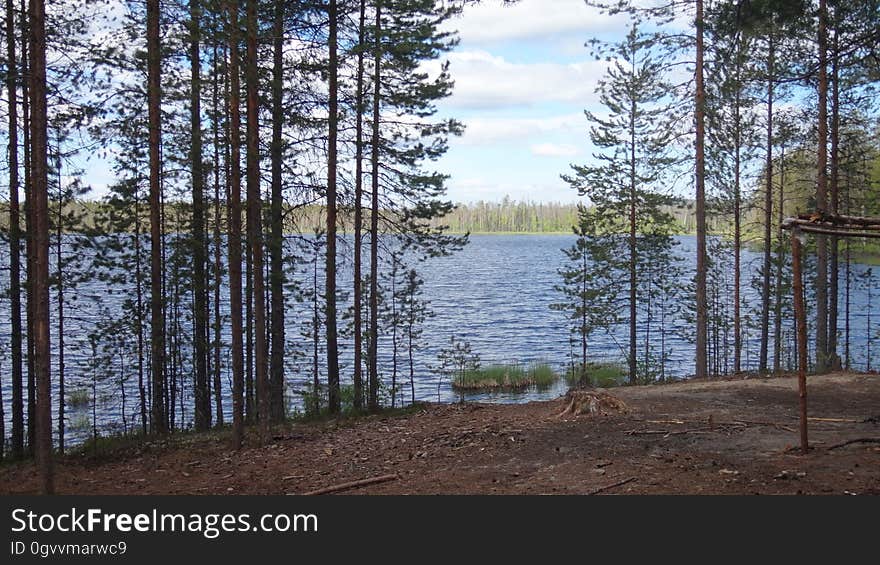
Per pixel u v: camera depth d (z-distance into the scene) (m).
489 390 28.97
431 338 41.59
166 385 17.08
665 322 48.31
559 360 34.91
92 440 14.13
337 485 8.34
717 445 8.93
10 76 9.73
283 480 8.94
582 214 27.86
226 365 21.31
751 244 36.41
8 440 16.52
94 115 13.49
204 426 16.97
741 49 9.90
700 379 17.30
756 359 36.09
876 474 7.03
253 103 11.01
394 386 22.11
